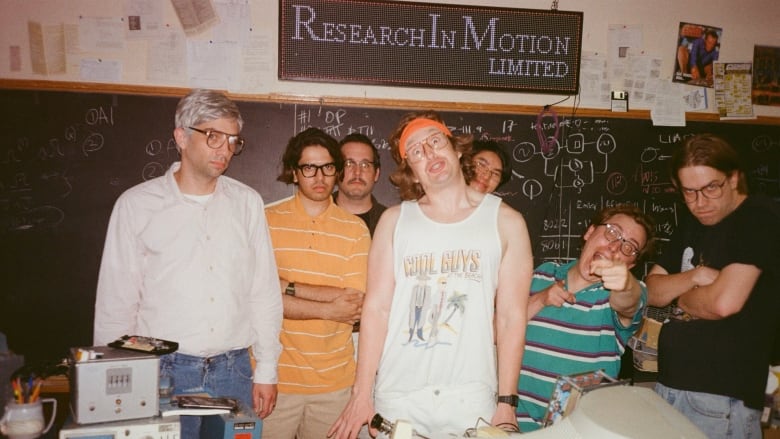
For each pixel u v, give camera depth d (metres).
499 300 1.99
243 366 2.29
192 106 2.15
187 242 2.20
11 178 3.11
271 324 2.37
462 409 1.84
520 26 3.36
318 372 2.52
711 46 3.56
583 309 2.12
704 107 3.58
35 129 3.11
